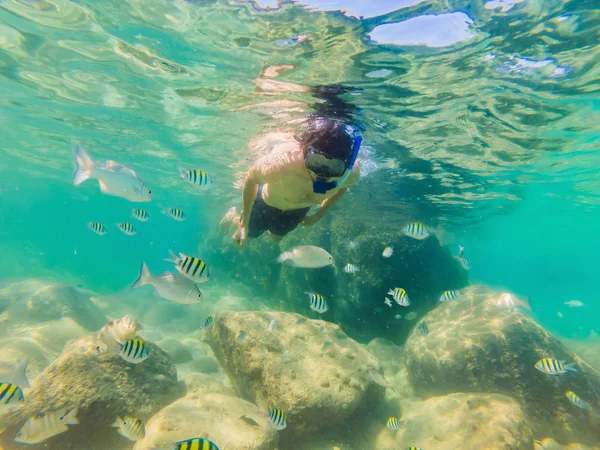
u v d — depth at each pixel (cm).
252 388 185
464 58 193
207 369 239
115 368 168
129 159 561
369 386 192
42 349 222
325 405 169
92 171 136
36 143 575
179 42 215
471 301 263
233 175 533
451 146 308
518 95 226
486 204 532
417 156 331
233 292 470
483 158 336
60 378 158
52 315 283
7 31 230
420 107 243
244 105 279
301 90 236
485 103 237
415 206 498
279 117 288
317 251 158
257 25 188
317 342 208
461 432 163
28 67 279
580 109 241
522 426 163
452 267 385
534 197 509
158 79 265
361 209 447
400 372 260
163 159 526
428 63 198
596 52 184
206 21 193
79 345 173
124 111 349
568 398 181
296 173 115
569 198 526
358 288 338
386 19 172
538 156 332
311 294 173
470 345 221
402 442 171
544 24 169
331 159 99
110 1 192
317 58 203
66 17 210
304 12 175
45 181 1073
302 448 169
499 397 183
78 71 275
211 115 315
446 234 782
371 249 352
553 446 174
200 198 861
